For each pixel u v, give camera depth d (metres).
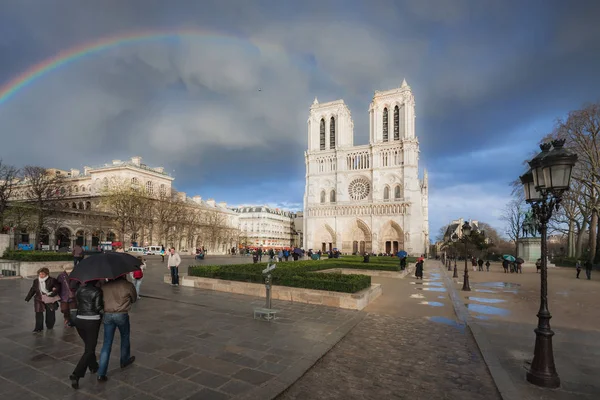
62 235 67.25
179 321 11.80
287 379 7.27
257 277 17.94
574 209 57.94
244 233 145.12
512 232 87.38
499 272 44.06
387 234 103.06
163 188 95.94
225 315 12.87
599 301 18.92
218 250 109.44
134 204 66.62
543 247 7.91
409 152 101.44
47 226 61.00
